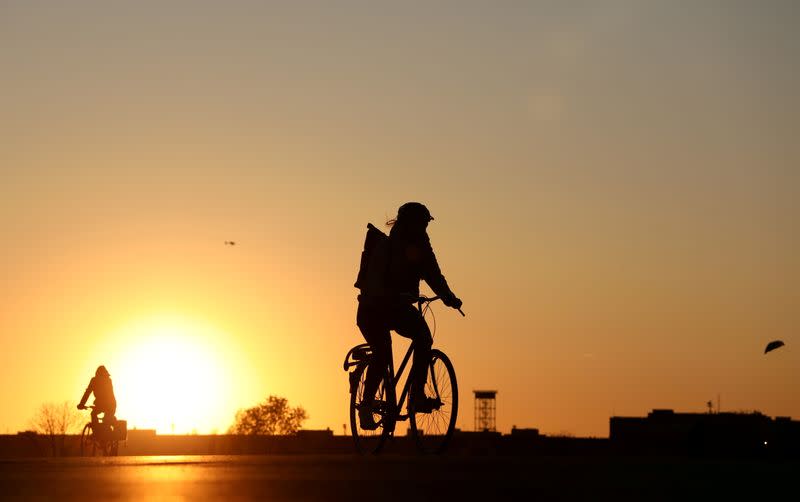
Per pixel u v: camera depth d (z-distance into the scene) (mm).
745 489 7832
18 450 101938
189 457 11688
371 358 16719
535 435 115375
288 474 8867
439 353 15750
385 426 16359
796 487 7969
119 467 10070
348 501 7242
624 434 122250
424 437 15859
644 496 7531
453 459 10625
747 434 77688
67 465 10562
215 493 7547
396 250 16188
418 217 16234
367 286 16359
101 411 34750
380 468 9398
